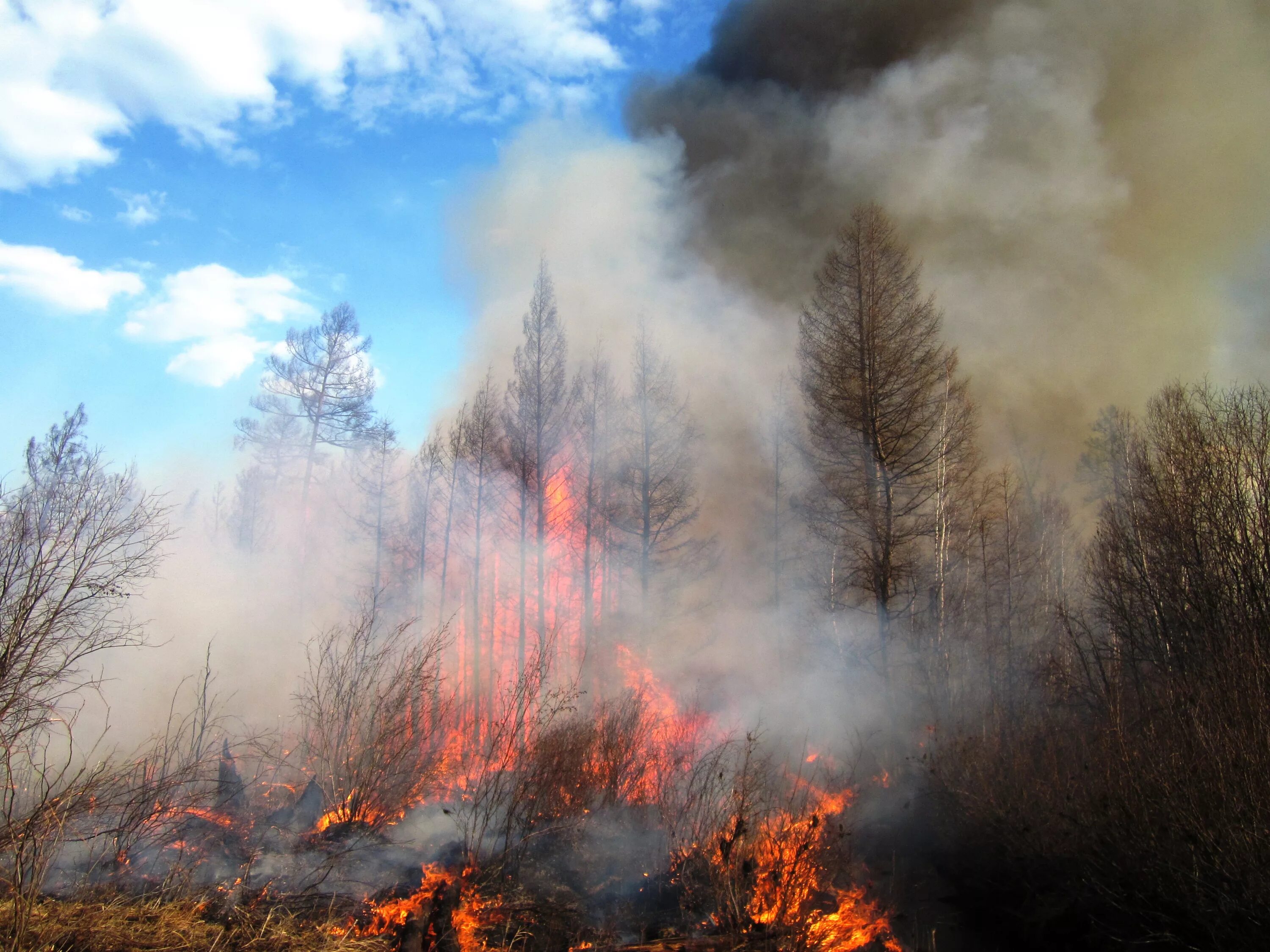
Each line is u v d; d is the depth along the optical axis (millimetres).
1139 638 12844
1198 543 11898
